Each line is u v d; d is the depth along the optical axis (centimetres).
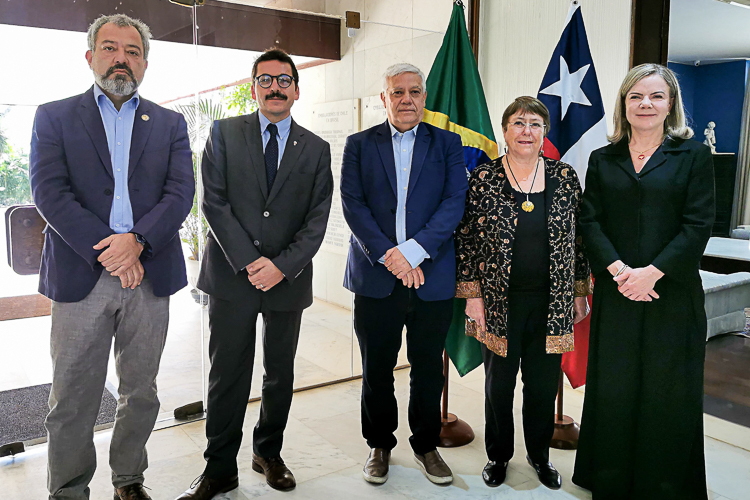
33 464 243
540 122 214
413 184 225
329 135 318
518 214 216
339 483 232
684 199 205
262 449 232
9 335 252
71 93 228
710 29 283
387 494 223
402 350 375
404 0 411
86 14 228
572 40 263
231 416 216
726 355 348
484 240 221
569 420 274
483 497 221
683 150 204
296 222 218
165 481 232
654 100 200
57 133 187
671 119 207
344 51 316
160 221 196
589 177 221
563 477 237
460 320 275
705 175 201
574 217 221
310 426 287
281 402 226
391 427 238
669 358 207
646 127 202
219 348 213
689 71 300
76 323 192
